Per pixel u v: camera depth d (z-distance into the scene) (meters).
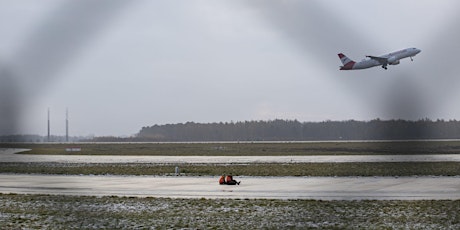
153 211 34.09
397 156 114.25
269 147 180.88
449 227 27.66
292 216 31.66
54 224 29.47
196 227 28.34
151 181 58.16
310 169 74.44
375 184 52.50
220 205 36.44
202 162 97.44
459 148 147.50
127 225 29.03
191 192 45.94
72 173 70.62
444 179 58.00
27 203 38.50
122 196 43.00
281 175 65.25
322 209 34.31
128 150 171.25
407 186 50.12
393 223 29.00
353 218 30.73
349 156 117.38
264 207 35.41
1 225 29.17
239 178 61.69
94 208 35.66
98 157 123.25
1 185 53.56
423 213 32.19
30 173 71.44
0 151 164.12
